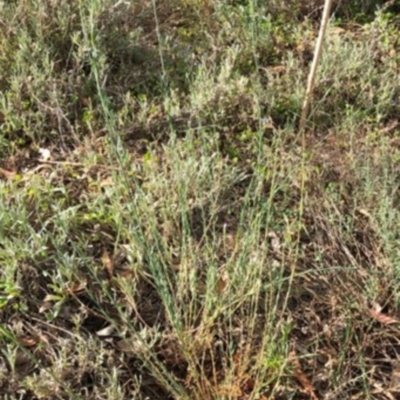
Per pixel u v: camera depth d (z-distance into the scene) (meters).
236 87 3.37
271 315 2.31
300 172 2.99
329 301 2.62
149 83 3.56
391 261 2.67
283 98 3.42
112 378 2.25
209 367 2.40
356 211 2.94
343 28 4.08
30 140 3.22
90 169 3.03
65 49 3.59
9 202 2.81
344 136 3.25
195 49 3.80
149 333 2.42
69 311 2.50
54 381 2.25
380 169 3.04
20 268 2.56
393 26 4.03
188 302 2.54
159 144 3.23
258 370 2.29
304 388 2.37
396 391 2.39
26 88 3.34
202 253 2.67
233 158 3.15
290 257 2.71
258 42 3.75
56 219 2.64
